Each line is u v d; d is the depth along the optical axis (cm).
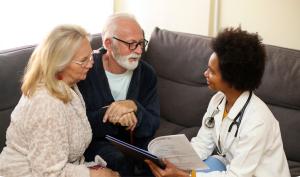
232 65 150
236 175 151
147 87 204
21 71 201
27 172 148
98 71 190
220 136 167
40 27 259
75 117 155
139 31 183
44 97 143
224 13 282
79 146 158
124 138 196
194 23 292
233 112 158
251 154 150
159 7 306
